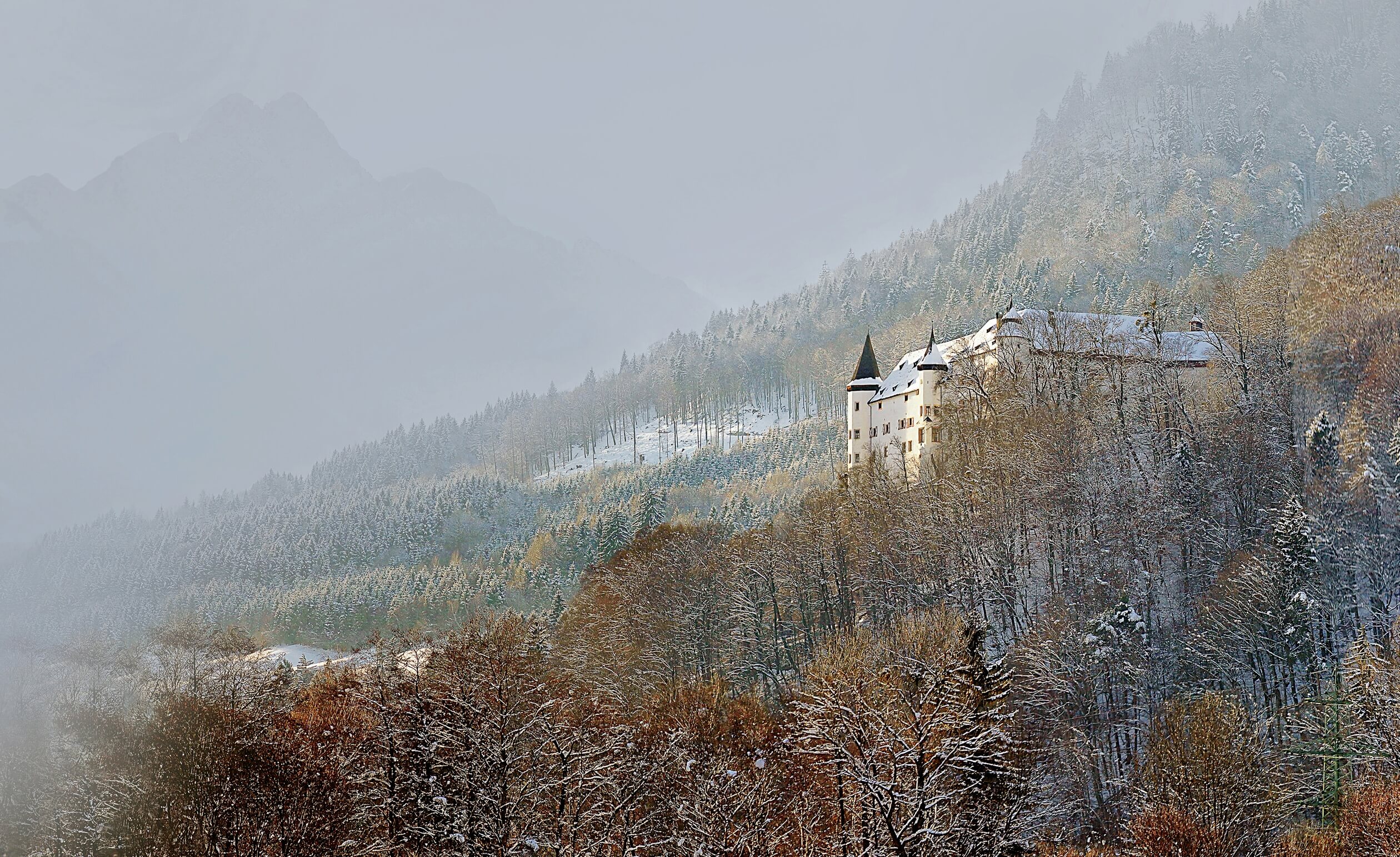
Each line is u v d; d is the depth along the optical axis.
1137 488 77.25
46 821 41.44
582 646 81.88
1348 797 45.56
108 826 40.56
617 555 103.19
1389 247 89.94
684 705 57.53
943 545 75.88
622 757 39.16
